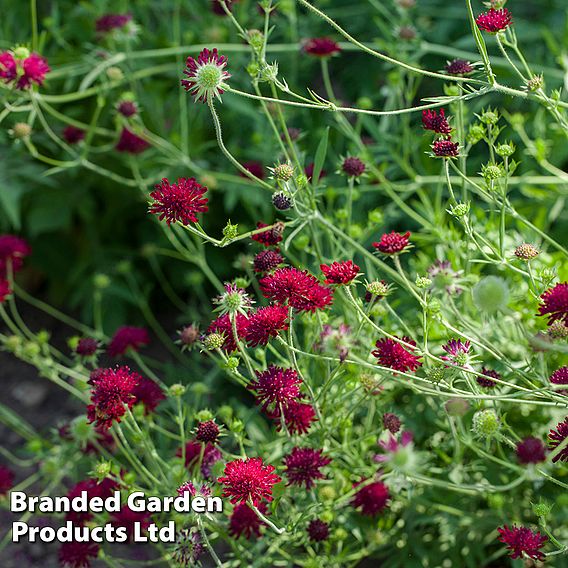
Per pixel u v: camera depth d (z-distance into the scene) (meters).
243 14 1.39
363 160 1.24
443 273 1.07
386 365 1.07
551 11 1.45
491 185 1.09
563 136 1.33
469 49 1.45
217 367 1.30
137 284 1.46
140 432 1.11
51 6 1.47
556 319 1.03
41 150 1.42
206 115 1.44
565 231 1.32
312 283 1.05
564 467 1.12
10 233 1.48
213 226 1.44
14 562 1.23
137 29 1.33
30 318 1.48
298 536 1.13
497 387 1.13
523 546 1.05
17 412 1.37
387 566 1.17
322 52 1.24
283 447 1.17
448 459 1.15
